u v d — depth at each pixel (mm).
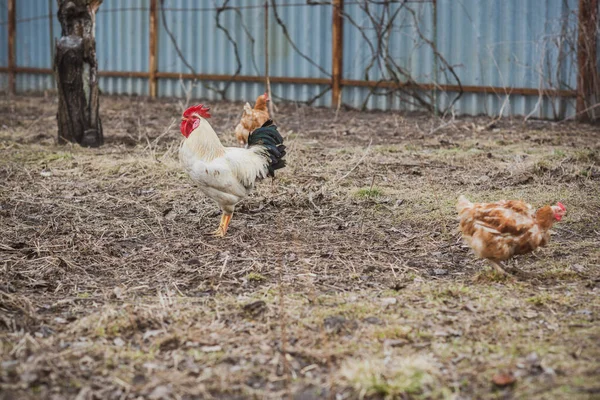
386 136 11742
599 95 12883
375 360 4266
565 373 4047
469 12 13672
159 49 16938
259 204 7730
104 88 17938
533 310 4992
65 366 4227
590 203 7570
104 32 17578
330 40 15078
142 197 8078
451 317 4879
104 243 6531
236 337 4645
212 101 16312
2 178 8844
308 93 15516
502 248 5418
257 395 3977
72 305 5211
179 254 6355
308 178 8719
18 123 12938
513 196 7852
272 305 5133
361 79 14945
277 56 15641
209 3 16109
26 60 18641
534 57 13227
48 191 8297
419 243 6625
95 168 9250
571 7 12844
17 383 4035
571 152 9844
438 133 12039
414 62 14367
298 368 4254
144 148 10352
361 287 5547
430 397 3898
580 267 5809
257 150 6852
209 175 6504
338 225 7125
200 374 4191
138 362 4328
